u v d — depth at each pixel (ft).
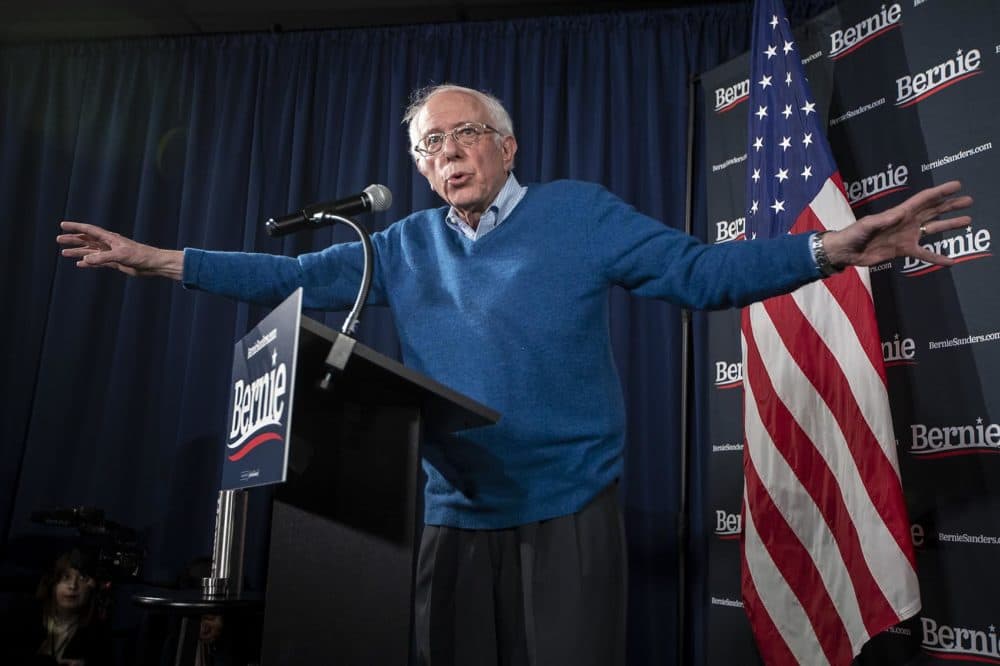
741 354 9.45
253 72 12.49
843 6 9.14
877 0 8.79
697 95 11.19
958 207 3.80
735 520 9.10
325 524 3.79
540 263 4.66
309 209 4.67
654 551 10.09
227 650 9.50
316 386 3.85
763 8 9.30
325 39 12.58
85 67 12.93
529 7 12.29
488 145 5.03
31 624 10.89
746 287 4.17
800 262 4.04
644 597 10.02
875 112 8.66
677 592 9.91
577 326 4.59
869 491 7.50
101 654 9.90
